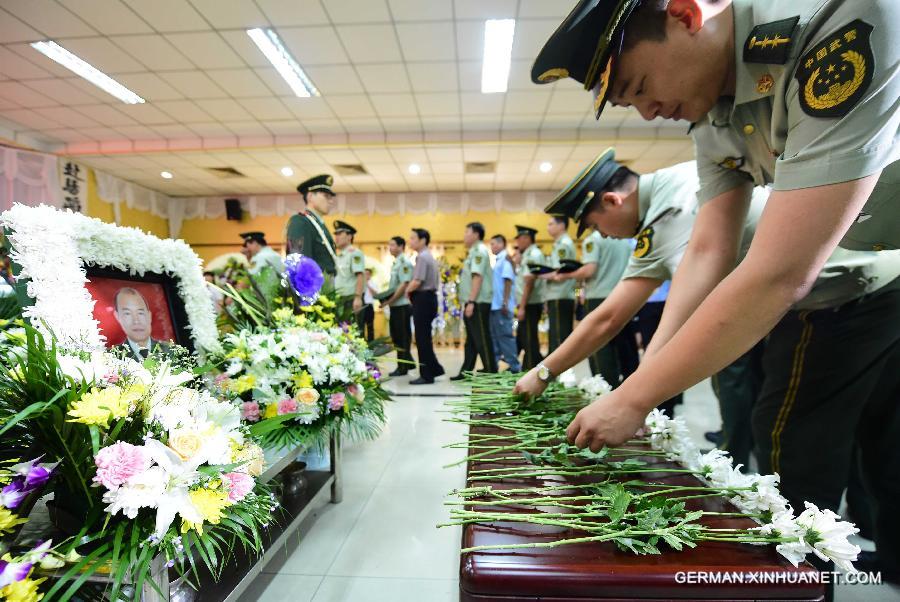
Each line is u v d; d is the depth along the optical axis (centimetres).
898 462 110
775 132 69
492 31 367
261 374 134
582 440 65
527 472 76
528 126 571
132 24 358
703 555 50
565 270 329
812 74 54
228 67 421
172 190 841
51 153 623
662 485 69
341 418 143
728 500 65
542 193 857
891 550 115
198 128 574
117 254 110
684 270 96
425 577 118
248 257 571
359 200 876
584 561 49
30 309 87
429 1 328
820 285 98
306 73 430
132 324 115
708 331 56
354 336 181
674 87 69
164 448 66
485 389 135
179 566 82
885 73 48
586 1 72
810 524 52
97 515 65
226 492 71
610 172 144
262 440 119
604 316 115
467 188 845
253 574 101
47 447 66
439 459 206
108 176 732
